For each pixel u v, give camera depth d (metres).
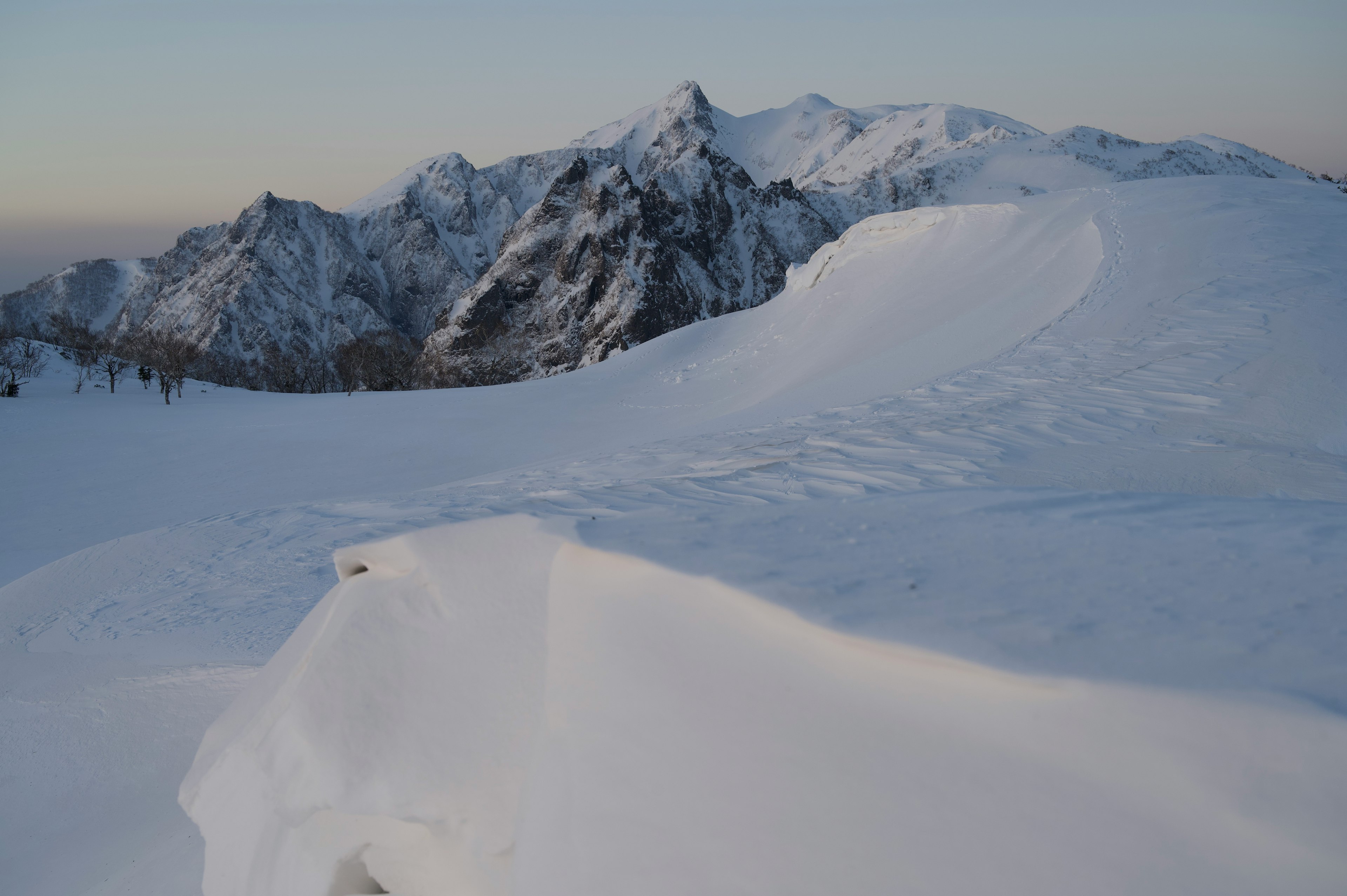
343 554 2.90
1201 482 6.27
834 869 1.37
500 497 13.80
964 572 1.76
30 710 8.04
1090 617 1.48
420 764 2.18
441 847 2.18
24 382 64.38
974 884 1.26
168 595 12.23
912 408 12.13
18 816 6.20
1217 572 1.72
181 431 43.72
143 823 5.78
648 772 1.62
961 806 1.31
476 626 2.30
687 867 1.50
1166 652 1.32
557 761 1.78
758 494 7.38
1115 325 14.46
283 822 2.62
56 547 25.59
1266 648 1.32
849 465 8.06
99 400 57.19
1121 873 1.17
